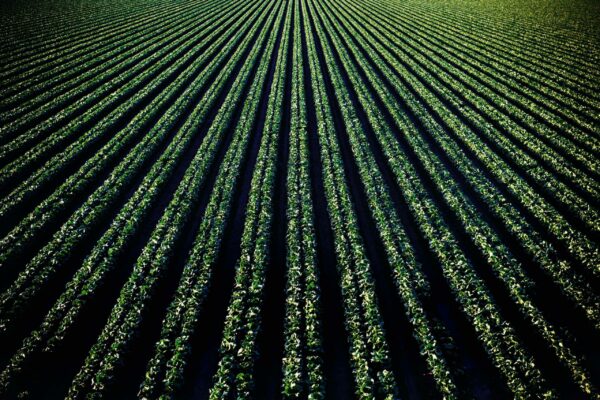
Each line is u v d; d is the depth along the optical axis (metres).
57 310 13.87
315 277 15.04
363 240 17.30
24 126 26.81
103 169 22.64
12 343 13.56
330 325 14.05
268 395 12.05
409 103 29.30
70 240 17.14
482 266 16.33
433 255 16.66
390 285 15.57
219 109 30.19
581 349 13.00
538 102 30.06
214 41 46.12
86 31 46.56
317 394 11.34
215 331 13.91
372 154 23.03
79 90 31.45
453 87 32.38
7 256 16.39
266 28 49.47
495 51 40.69
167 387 11.62
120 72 36.16
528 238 16.81
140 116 27.94
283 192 21.20
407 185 20.25
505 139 24.34
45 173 21.47
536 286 15.38
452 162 22.88
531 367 11.88
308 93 32.81
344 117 27.44
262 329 13.65
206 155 23.19
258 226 17.81
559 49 40.84
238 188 21.45
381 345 12.60
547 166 22.48
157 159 24.19
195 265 15.64
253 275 15.20
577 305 14.14
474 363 12.77
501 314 14.02
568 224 17.61
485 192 19.77
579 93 31.50
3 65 35.97
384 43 43.88
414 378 12.38
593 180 20.69
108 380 11.91
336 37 45.66
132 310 13.79
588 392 11.54
